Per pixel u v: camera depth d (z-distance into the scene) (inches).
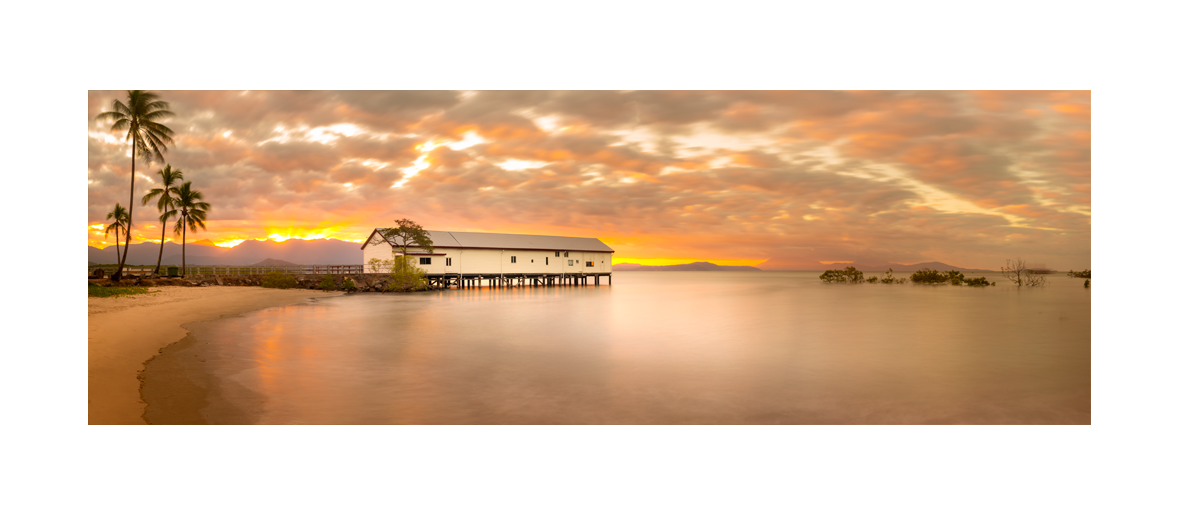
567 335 848.9
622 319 1100.5
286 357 618.5
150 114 1547.7
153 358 568.1
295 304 1348.4
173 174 1962.4
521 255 2367.1
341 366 576.1
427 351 679.7
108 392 425.7
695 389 498.6
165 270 2000.5
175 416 380.2
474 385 502.6
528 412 421.4
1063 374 571.5
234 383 477.4
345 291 1900.8
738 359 647.1
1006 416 427.5
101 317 781.3
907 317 1160.2
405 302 1496.1
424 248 2059.5
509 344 749.3
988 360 645.9
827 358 657.0
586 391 486.6
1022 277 2923.2
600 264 2701.8
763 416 419.5
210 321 912.9
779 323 1039.6
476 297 1738.4
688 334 872.9
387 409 421.1
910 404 456.1
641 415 418.3
